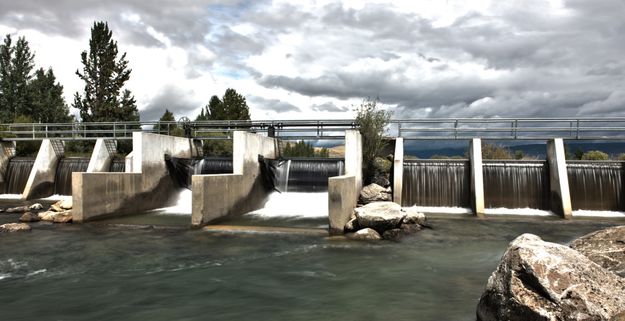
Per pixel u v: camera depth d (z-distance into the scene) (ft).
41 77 245.86
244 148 92.07
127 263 54.80
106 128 187.42
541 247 30.07
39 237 69.10
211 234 71.36
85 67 192.95
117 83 196.13
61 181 123.34
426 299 41.86
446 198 96.58
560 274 27.68
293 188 104.63
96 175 83.41
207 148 158.20
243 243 65.41
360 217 70.69
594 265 28.71
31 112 217.77
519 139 97.76
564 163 89.30
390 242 66.03
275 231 73.26
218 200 81.25
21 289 45.09
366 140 100.32
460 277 49.06
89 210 82.02
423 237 69.31
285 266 53.57
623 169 90.12
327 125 110.01
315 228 76.23
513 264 29.71
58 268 52.60
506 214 89.92
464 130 100.07
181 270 51.90
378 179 98.78
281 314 38.37
